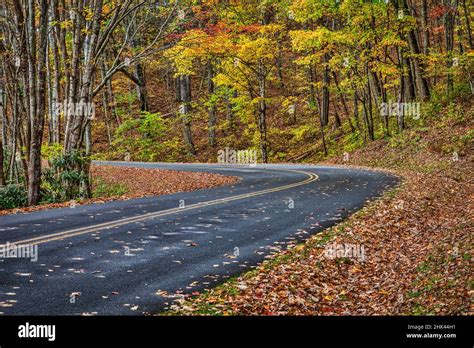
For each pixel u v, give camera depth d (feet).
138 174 100.83
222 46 96.99
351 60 99.81
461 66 101.71
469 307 21.89
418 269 29.71
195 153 148.56
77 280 25.64
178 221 42.24
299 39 96.68
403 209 46.75
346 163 105.81
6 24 74.90
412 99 112.37
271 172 90.38
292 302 24.44
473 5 114.21
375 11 92.02
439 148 86.74
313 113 153.99
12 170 78.33
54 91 81.71
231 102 131.64
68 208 48.73
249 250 33.35
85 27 68.59
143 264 29.19
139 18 103.65
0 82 86.38
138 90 151.94
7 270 26.76
